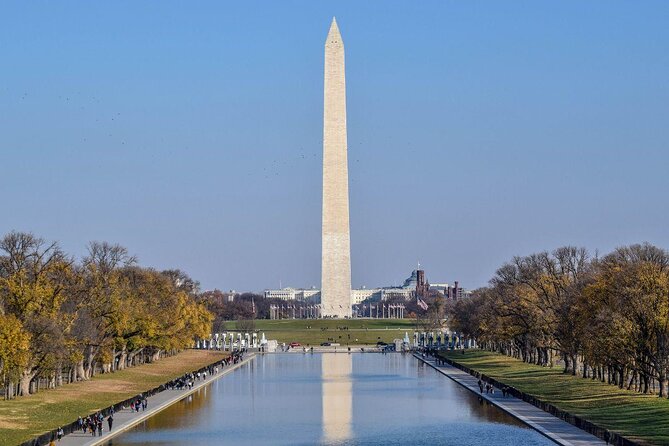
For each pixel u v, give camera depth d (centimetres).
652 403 16912
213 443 14388
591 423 14488
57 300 19350
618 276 18662
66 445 13788
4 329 16925
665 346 17562
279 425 16250
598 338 18038
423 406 18850
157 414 17875
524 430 15288
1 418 15988
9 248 19225
